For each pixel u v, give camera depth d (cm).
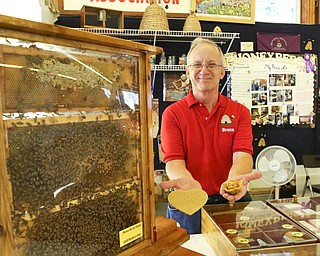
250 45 330
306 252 98
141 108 78
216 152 170
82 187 64
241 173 148
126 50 73
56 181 60
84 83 65
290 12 362
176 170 155
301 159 352
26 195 55
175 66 294
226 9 318
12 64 53
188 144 170
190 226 147
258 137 342
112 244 71
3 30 51
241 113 176
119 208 73
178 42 309
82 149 64
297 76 346
